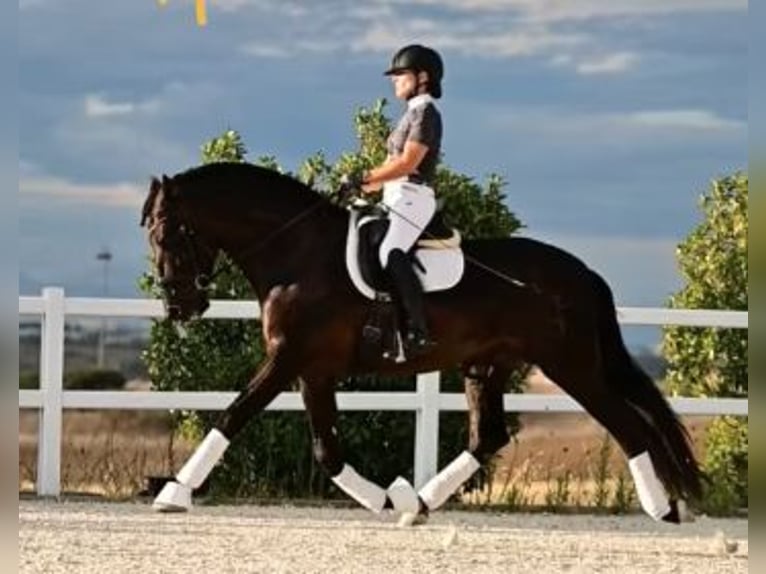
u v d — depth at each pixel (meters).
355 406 17.33
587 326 14.16
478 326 14.03
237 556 13.45
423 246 14.02
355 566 13.07
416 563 13.31
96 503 16.83
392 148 14.14
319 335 13.94
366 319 13.97
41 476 17.25
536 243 14.41
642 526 16.33
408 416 18.00
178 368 18.06
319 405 14.26
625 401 14.26
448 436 18.16
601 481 17.88
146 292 18.30
